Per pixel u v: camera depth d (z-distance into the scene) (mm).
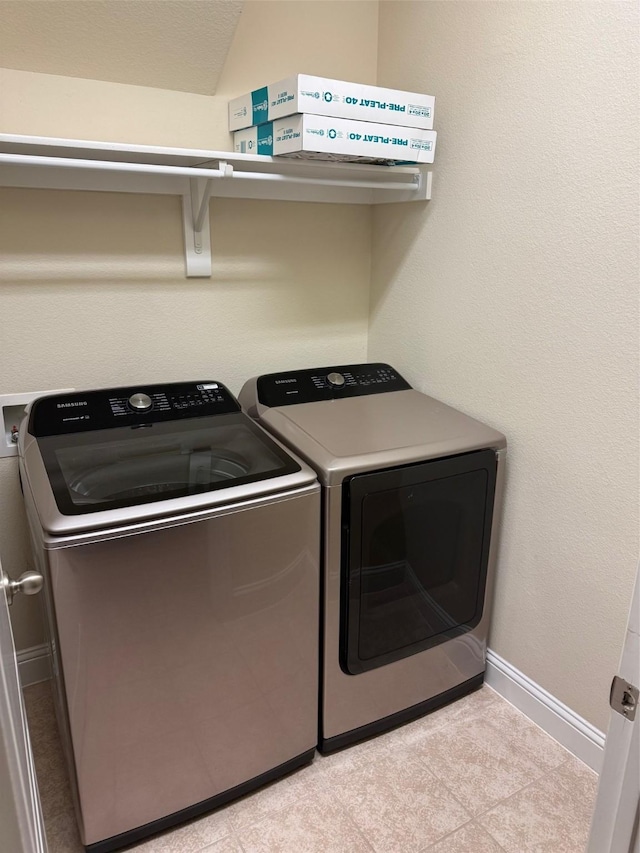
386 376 2023
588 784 1564
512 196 1563
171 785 1400
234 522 1286
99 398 1627
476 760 1637
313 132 1449
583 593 1556
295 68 1851
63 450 1452
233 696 1415
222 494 1274
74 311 1705
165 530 1211
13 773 681
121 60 1547
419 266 1935
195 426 1637
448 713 1810
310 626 1487
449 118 1716
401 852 1386
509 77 1515
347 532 1455
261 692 1456
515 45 1483
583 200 1388
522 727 1753
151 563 1216
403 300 2031
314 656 1523
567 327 1478
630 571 1429
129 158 1532
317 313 2117
